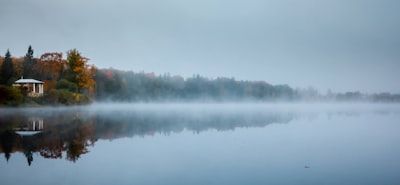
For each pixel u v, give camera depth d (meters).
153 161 14.85
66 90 74.94
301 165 14.33
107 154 16.39
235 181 11.80
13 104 60.91
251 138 22.73
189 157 15.88
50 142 19.92
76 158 15.38
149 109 73.38
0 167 13.52
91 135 23.48
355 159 15.71
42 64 91.50
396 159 15.61
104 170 13.16
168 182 11.59
